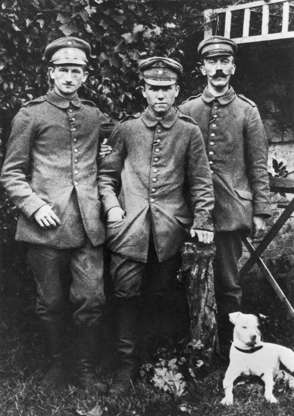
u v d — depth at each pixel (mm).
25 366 3916
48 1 4426
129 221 3592
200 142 3715
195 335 3723
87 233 3553
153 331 4129
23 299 4625
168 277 3791
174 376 3613
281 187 4516
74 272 3607
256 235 4039
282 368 3676
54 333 3721
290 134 5809
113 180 3771
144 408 3439
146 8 4953
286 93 5719
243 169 4047
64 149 3609
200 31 5402
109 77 4691
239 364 3504
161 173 3660
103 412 3408
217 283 4191
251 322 3500
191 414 3410
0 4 4195
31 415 3379
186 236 3756
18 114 3600
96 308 3619
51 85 3740
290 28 5375
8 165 3580
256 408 3434
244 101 4059
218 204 3969
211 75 3971
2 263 4742
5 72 4312
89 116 3689
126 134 3734
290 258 5844
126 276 3619
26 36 4316
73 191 3580
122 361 3725
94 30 4602
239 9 5156
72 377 3789
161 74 3578
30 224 3576
